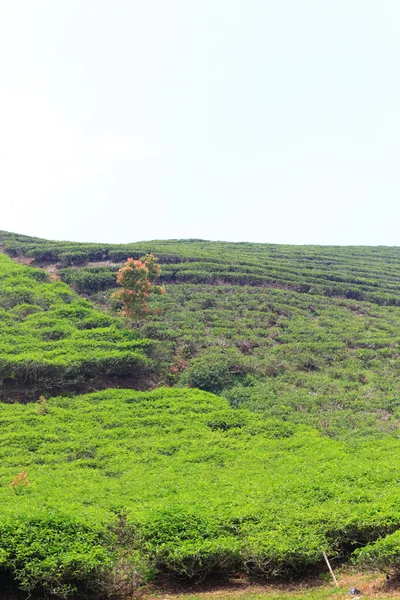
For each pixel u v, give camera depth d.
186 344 39.62
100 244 61.53
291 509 17.50
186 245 70.88
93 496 19.42
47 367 32.53
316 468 22.39
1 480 21.42
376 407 32.56
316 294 53.75
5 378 33.16
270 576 15.66
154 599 14.45
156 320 43.31
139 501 18.97
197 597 14.34
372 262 71.00
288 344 40.88
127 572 14.50
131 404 31.38
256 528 16.22
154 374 36.56
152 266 43.22
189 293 49.66
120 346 36.91
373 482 20.03
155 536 15.72
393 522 16.03
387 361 39.59
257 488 19.73
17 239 64.44
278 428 28.84
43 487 20.20
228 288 51.66
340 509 17.14
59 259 56.19
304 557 15.30
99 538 15.39
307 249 76.44
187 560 15.10
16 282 46.97
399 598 13.30
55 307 42.94
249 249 72.44
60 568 13.58
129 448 26.00
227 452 25.50
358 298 54.41
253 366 37.03
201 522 16.31
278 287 54.25
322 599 13.90
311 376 36.97
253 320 44.88
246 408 32.03
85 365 33.81
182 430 28.27
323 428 29.34
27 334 37.50
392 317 49.03
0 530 14.37
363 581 14.96
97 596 14.18
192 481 21.33
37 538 14.34
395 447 25.84
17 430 27.16
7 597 13.64
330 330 44.38
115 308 45.44
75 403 31.31
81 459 24.52
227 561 15.44
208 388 35.06
